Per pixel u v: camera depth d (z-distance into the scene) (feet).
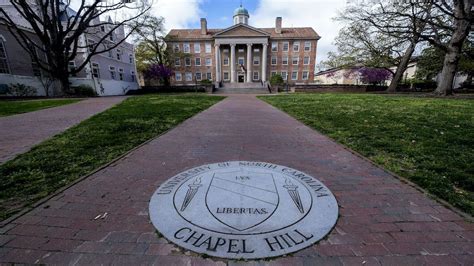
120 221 6.71
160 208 7.33
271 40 142.20
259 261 5.18
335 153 13.12
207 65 146.92
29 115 28.84
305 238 5.91
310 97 58.08
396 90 81.25
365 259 5.23
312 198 7.86
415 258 5.25
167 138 16.72
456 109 29.07
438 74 100.68
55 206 7.57
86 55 84.02
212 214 6.93
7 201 7.90
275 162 11.60
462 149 12.99
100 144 14.90
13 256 5.36
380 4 52.90
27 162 11.65
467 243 5.74
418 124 20.02
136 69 134.21
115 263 5.13
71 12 95.20
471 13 45.50
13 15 77.66
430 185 8.82
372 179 9.55
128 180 9.57
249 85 129.08
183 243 5.74
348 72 109.40
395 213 7.07
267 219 6.66
